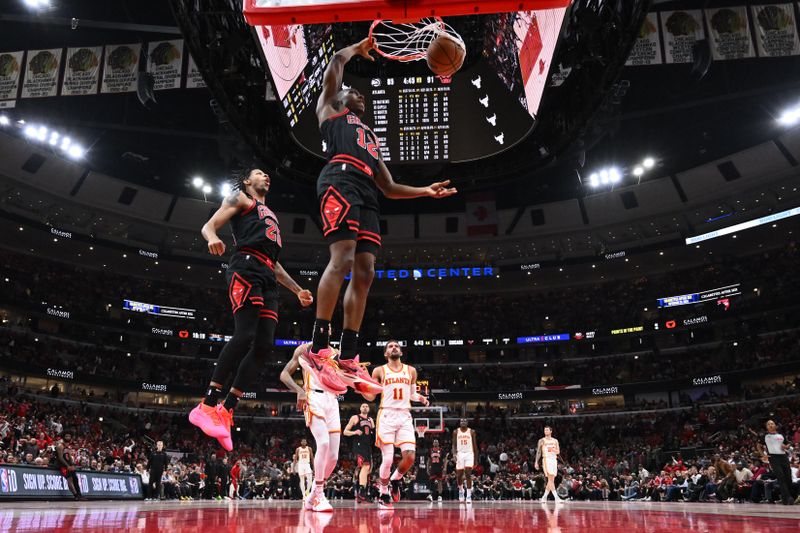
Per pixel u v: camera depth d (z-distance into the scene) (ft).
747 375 117.39
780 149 116.98
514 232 142.00
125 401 125.90
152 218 131.44
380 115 57.11
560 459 112.78
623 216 135.13
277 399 133.28
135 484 56.80
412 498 71.92
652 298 142.41
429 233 143.64
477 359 151.53
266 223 16.11
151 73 72.23
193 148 114.01
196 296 147.74
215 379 14.60
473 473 96.53
